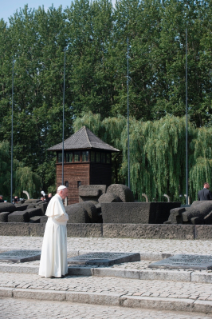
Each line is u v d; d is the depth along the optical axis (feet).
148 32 204.33
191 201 140.15
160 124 140.15
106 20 227.20
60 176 162.20
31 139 223.71
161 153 137.49
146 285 26.16
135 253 36.47
